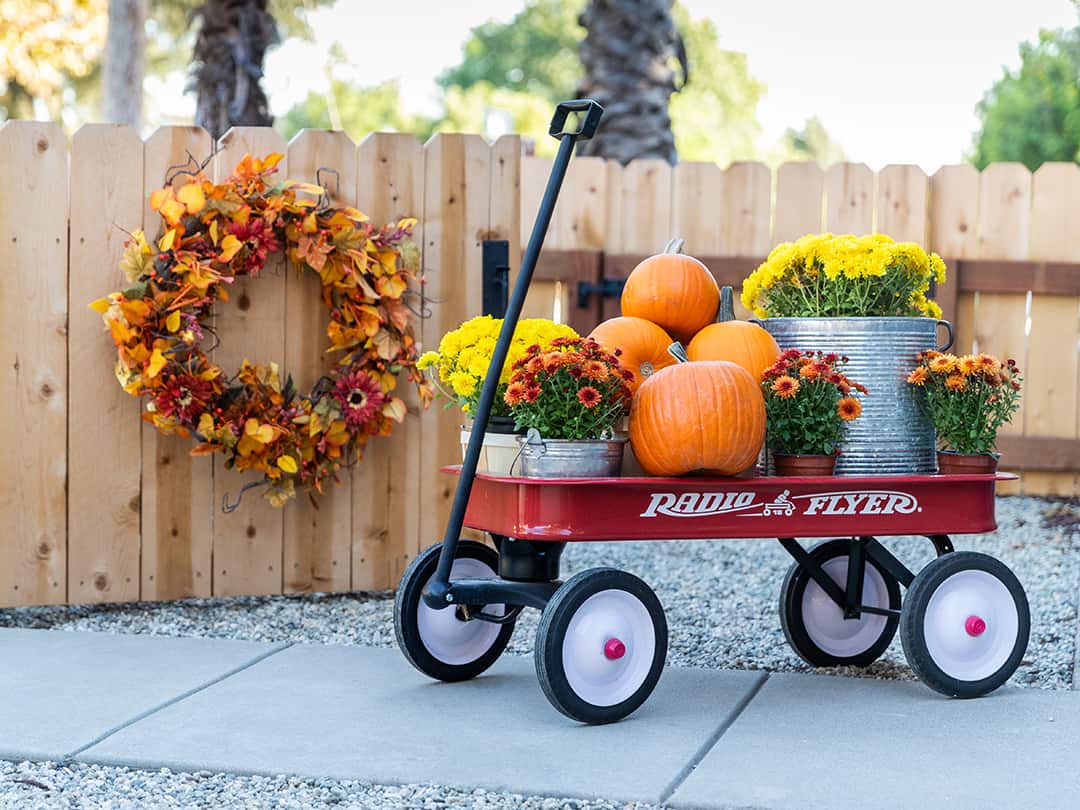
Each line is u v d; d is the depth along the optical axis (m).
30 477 4.88
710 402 3.44
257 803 2.90
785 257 3.96
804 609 4.16
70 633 4.52
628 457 3.75
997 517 6.89
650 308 3.98
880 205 7.11
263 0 8.66
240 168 4.85
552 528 3.39
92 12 14.53
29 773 3.10
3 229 4.80
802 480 3.56
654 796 2.90
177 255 4.72
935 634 3.72
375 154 5.15
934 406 3.82
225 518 5.08
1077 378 7.30
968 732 3.40
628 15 9.66
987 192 7.19
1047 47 27.91
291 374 5.06
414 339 5.17
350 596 5.30
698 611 5.15
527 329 3.82
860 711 3.60
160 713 3.54
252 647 4.33
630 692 3.50
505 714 3.56
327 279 4.99
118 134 4.87
